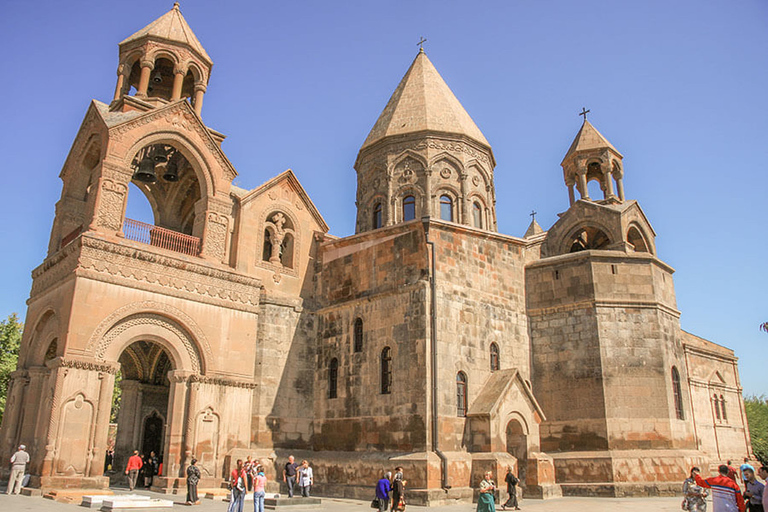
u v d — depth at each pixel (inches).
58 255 956.0
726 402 1547.7
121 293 918.4
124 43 1136.2
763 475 481.1
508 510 807.1
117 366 896.3
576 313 1109.1
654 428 1030.4
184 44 1143.6
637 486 967.6
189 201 1235.2
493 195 1427.2
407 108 1416.1
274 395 1069.1
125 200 968.3
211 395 987.9
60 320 892.0
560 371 1097.4
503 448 939.3
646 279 1122.7
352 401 1042.1
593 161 1421.0
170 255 983.6
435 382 927.0
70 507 695.1
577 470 1011.9
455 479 889.5
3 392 1587.1
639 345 1076.5
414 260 1023.0
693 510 663.1
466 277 1051.3
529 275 1182.3
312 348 1147.9
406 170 1349.7
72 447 829.8
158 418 1169.4
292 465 910.4
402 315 997.8
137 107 1069.8
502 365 1066.1
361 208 1424.7
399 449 933.2
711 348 1529.3
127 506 697.0
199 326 997.8
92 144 1041.5
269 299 1107.9
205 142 1084.5
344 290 1138.0
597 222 1282.0
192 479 777.6
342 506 828.6
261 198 1160.2
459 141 1360.7
